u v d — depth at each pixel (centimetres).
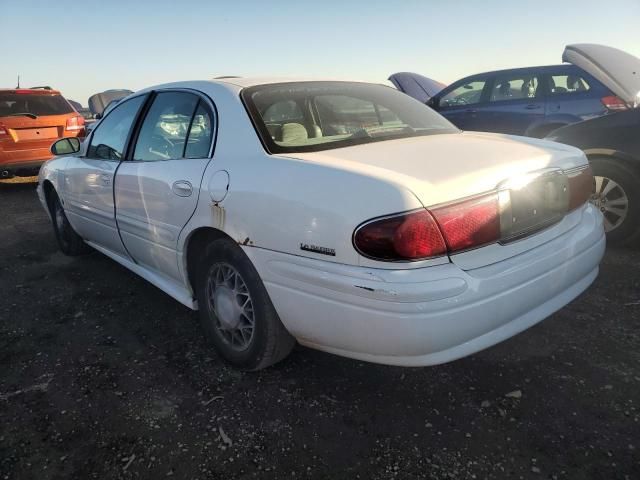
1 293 383
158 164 292
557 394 231
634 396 227
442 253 189
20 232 565
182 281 289
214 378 258
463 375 249
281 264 216
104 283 395
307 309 211
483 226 197
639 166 390
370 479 189
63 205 427
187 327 317
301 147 243
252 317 248
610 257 390
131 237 327
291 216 210
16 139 806
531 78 720
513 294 203
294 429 217
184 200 263
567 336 278
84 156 394
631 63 555
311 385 248
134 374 265
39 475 198
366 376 254
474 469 191
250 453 205
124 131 345
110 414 232
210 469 197
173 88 310
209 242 269
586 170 257
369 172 200
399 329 186
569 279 233
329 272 198
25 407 240
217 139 260
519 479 186
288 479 191
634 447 197
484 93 759
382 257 185
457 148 240
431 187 191
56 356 287
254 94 270
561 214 235
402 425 217
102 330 316
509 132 737
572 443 201
